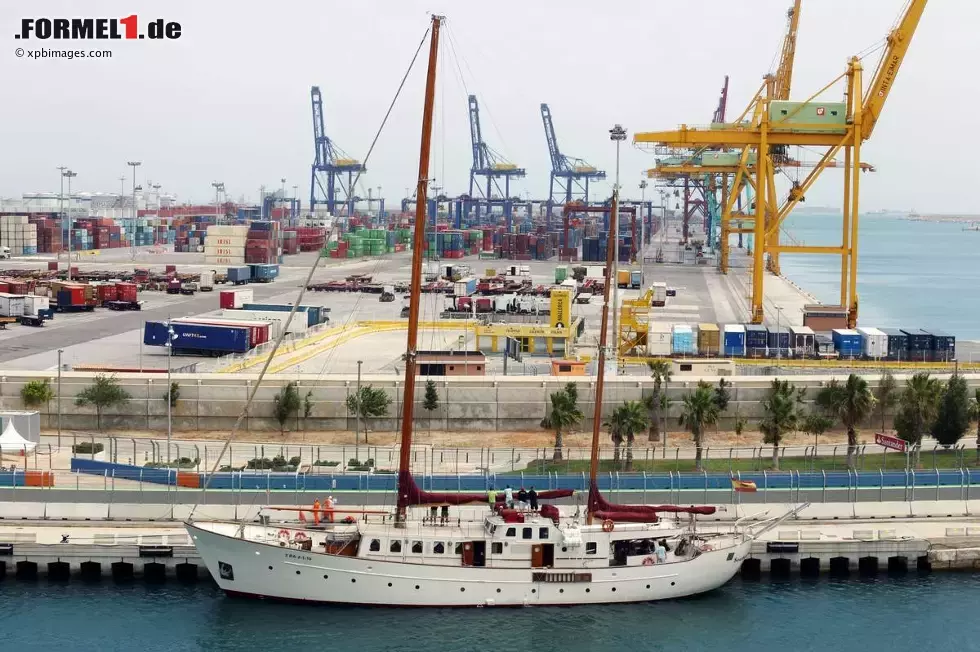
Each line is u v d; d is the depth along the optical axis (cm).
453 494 7806
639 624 7444
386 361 15275
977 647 7181
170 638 7131
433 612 7538
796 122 19562
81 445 10600
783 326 19450
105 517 8494
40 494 8744
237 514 8438
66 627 7244
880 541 8300
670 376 12356
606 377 12350
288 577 7556
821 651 7112
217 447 10906
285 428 11769
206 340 15950
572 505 8375
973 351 17288
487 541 7575
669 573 7725
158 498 8688
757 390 12125
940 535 8519
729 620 7512
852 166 19475
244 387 11819
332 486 8850
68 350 16525
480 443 11288
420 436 11588
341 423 11788
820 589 8044
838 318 18450
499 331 16462
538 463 10219
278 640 7112
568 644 7150
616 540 7712
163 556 7988
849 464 9894
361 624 7369
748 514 8712
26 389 11694
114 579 8000
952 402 10775
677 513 8206
